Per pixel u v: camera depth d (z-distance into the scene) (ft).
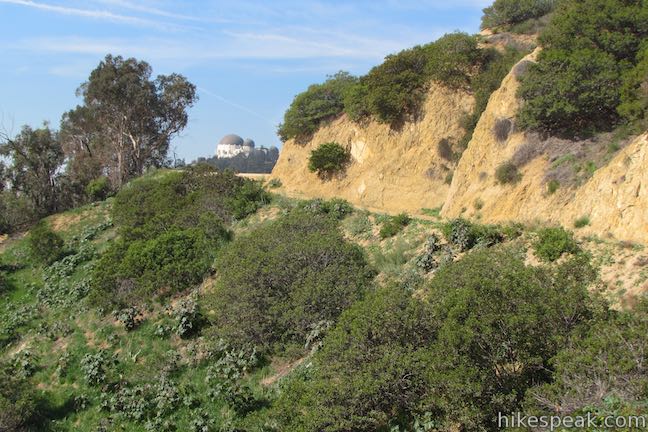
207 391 59.00
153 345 71.10
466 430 38.42
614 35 68.80
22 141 153.58
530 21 108.27
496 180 71.82
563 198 61.82
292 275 65.72
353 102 113.29
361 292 61.31
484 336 36.70
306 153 124.26
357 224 78.43
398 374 41.37
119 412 60.18
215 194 106.83
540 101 67.97
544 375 37.11
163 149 183.32
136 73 161.99
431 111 103.19
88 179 165.07
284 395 47.88
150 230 98.99
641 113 60.95
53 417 62.49
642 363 31.68
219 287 68.85
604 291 45.11
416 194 98.48
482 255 46.62
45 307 90.17
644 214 49.75
